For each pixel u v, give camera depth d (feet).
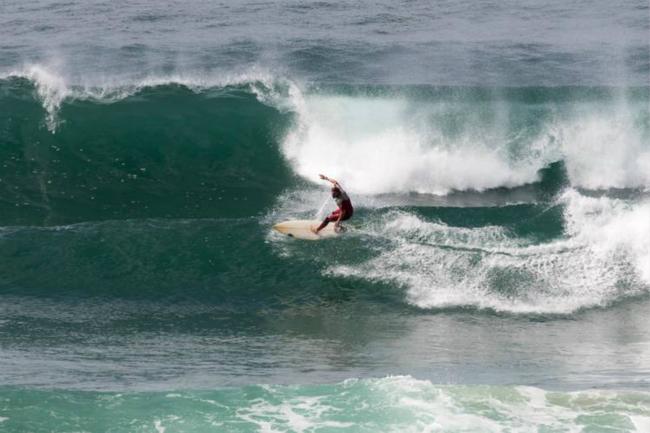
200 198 284.00
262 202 283.18
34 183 286.87
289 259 243.19
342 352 200.34
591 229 251.60
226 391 174.19
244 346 202.80
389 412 165.07
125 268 238.07
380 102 329.31
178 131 314.14
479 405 168.25
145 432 158.10
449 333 212.43
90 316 216.13
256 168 303.48
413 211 271.90
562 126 320.50
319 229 253.24
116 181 291.38
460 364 193.36
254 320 217.36
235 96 330.34
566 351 202.69
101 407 166.61
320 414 164.76
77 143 307.37
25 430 158.10
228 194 287.69
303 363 193.06
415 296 228.43
